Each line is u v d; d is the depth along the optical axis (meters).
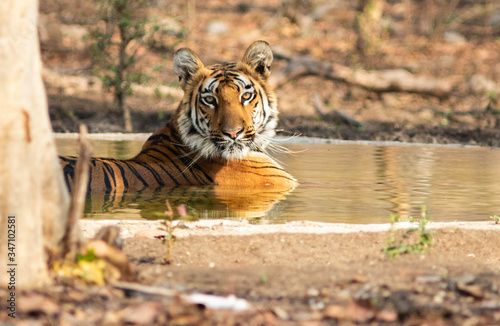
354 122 22.88
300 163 14.55
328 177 12.77
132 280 6.24
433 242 7.97
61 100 24.97
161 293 5.81
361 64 30.81
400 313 5.45
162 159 11.92
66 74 28.52
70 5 34.31
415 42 36.94
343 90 29.06
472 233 8.28
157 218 9.01
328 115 23.69
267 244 7.83
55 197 6.05
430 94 27.08
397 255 7.47
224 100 11.36
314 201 10.42
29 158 5.80
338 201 10.44
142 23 21.70
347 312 5.40
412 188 11.58
